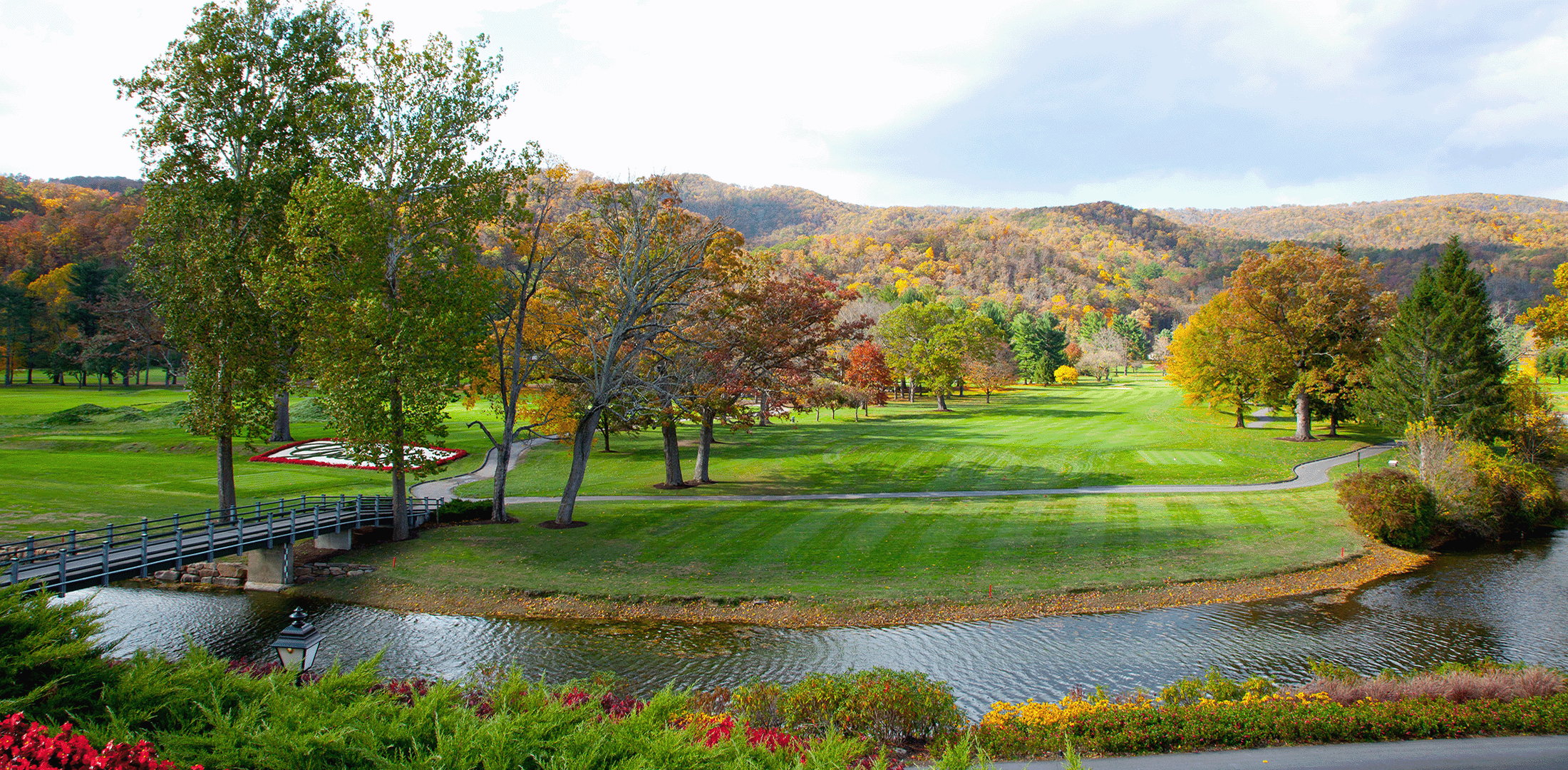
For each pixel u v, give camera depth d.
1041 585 23.94
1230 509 35.38
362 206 24.95
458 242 27.27
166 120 27.64
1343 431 62.34
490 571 25.45
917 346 92.06
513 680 8.37
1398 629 20.94
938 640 20.22
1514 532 33.34
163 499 33.25
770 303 37.34
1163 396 99.56
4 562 20.38
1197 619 21.73
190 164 28.33
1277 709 12.67
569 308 35.16
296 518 28.41
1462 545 31.17
